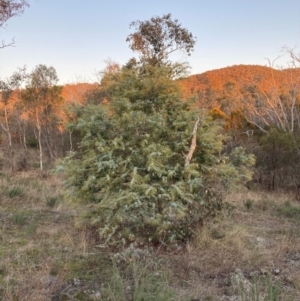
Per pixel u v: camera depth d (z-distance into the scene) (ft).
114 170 18.60
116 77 22.35
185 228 19.02
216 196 20.40
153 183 18.60
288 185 46.14
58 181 42.06
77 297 12.74
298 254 18.35
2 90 61.41
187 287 13.91
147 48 53.16
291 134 49.49
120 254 16.38
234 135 55.83
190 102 21.85
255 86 82.84
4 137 75.05
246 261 16.98
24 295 12.48
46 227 22.02
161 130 20.15
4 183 37.86
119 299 12.19
